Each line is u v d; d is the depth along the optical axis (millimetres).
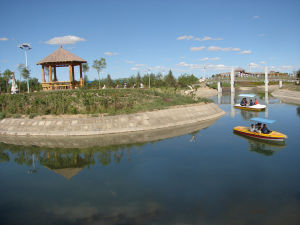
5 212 9828
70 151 17656
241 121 28641
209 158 15773
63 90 31453
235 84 101125
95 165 14914
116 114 24141
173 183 12164
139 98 30438
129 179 12766
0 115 24125
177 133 22484
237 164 14672
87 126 21922
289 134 21766
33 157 16656
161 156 16266
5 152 17703
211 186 11742
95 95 28547
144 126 23562
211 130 23797
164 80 74625
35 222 9047
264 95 68875
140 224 8766
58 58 32875
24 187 12148
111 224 8812
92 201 10523
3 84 50844
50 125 22078
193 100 35531
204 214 9328
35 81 55000
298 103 47125
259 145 18594
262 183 12008
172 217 9172
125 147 18312
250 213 9375
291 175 12922
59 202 10539
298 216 9094
